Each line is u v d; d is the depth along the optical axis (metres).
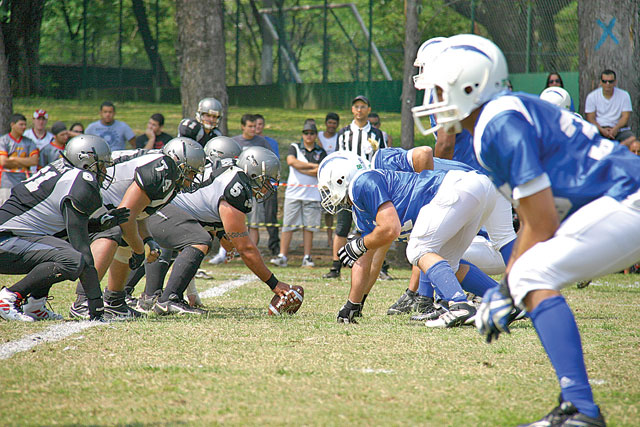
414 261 18.91
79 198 18.06
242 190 20.45
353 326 18.75
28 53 57.62
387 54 60.81
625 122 36.69
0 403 11.45
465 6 56.38
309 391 12.28
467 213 18.36
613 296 26.44
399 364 14.36
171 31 64.00
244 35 62.47
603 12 38.28
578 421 10.16
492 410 11.33
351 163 18.12
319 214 36.25
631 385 12.88
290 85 59.91
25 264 18.56
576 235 10.48
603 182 10.67
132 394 12.01
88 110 61.03
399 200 18.56
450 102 11.09
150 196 19.05
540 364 14.46
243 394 12.06
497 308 10.96
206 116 27.77
